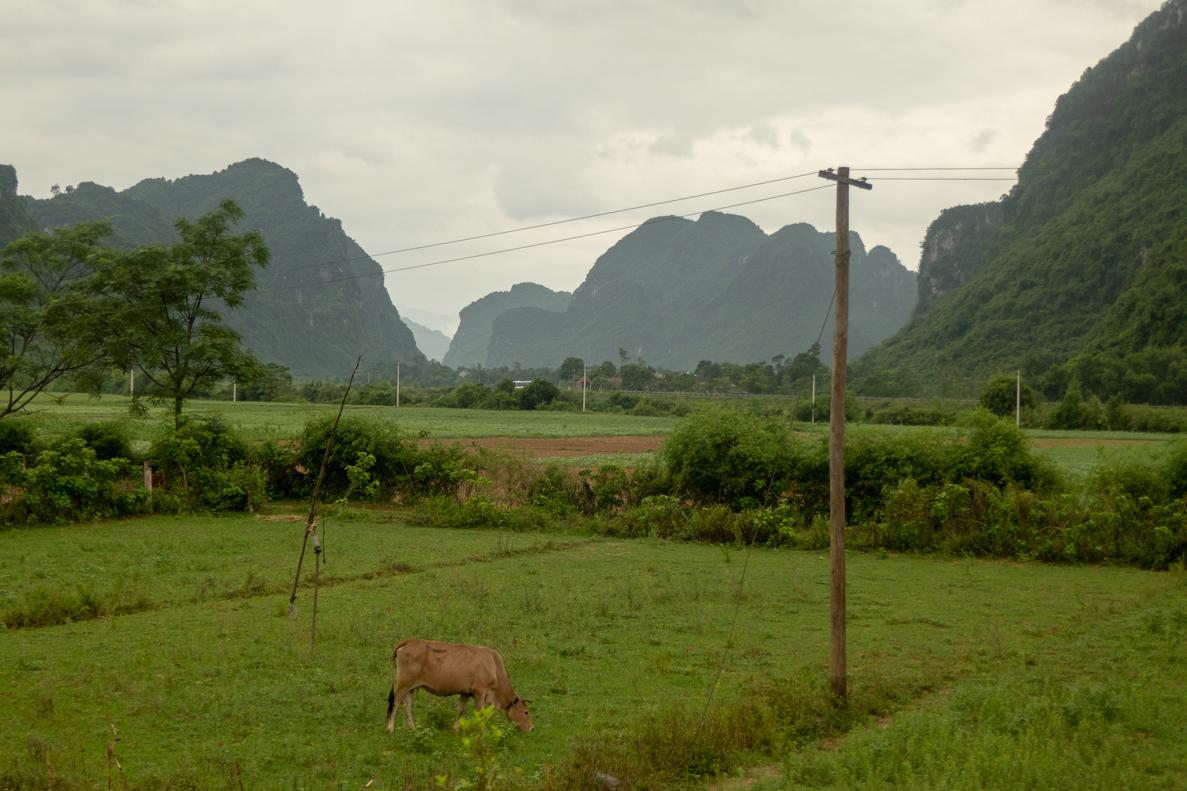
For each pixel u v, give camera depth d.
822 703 11.95
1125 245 192.00
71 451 29.38
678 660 14.23
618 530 29.91
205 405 103.69
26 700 11.48
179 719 10.91
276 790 8.93
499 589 19.53
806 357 189.12
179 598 17.81
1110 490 26.69
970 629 16.89
